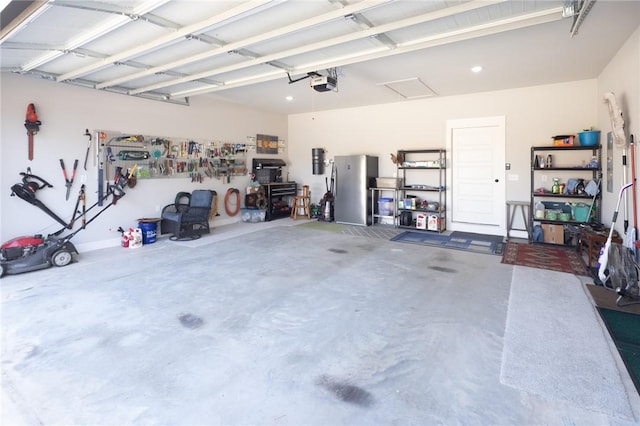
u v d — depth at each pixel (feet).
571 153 18.69
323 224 25.08
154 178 20.16
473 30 11.01
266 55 13.21
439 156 22.33
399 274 13.25
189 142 22.03
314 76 15.65
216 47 12.19
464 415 5.74
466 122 21.72
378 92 21.11
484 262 14.88
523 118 19.93
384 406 5.98
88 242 17.35
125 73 15.29
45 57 12.60
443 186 22.48
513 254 16.20
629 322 8.98
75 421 5.65
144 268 14.17
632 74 11.93
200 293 11.35
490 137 21.07
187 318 9.50
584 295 10.89
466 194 22.15
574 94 18.43
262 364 7.29
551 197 19.27
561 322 9.05
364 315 9.65
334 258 15.62
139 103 19.29
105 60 13.07
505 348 7.84
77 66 14.08
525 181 20.13
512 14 10.16
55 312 9.92
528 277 12.75
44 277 13.05
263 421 5.64
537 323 9.02
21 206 15.05
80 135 16.90
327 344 8.10
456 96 22.00
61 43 11.36
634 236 11.60
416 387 6.49
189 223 19.99
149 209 19.99
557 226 17.93
